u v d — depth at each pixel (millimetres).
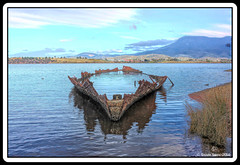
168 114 17609
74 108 20250
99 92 32188
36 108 20203
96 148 10844
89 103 22922
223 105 12961
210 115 12312
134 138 12188
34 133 13141
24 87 37844
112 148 10781
